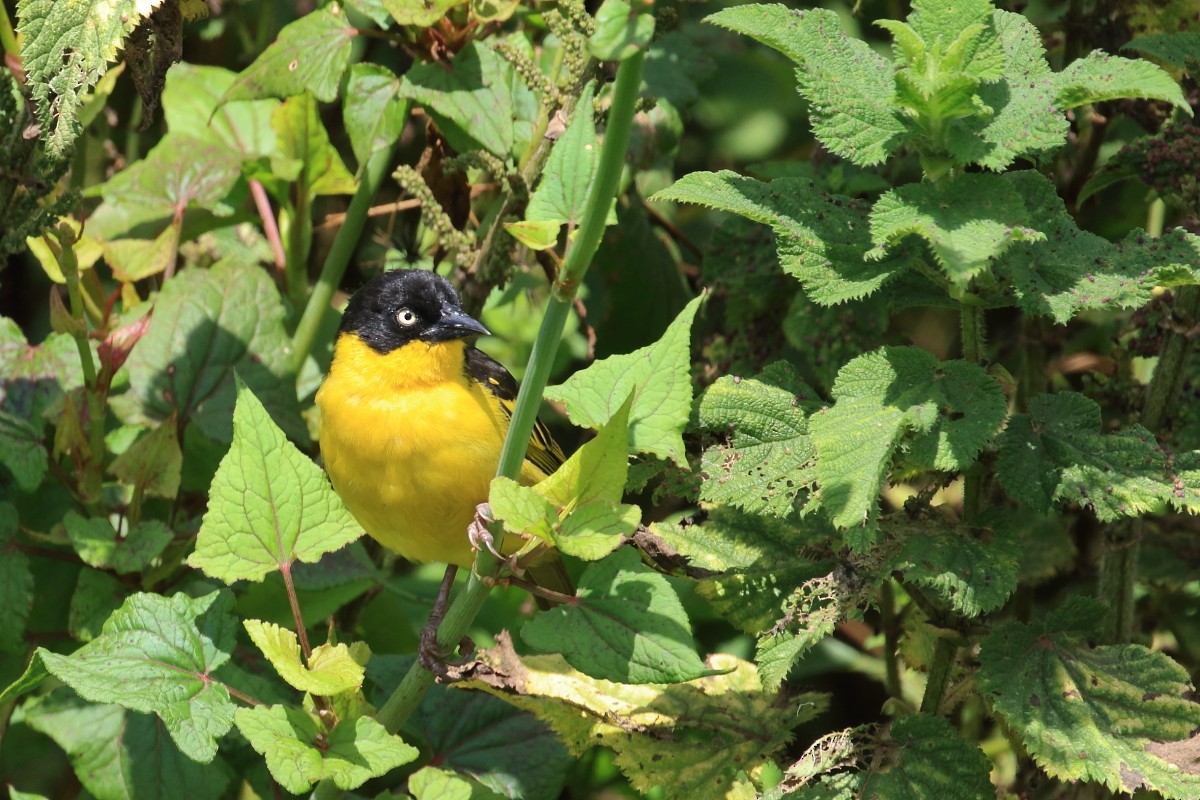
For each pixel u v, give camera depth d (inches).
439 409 330.0
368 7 377.1
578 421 244.2
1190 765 254.7
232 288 392.8
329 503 264.4
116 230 434.6
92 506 360.5
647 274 461.1
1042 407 275.6
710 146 542.0
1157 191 321.1
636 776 308.0
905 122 257.6
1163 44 316.5
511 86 370.3
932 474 299.0
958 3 259.9
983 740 403.2
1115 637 320.8
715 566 296.7
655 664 234.4
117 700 246.8
